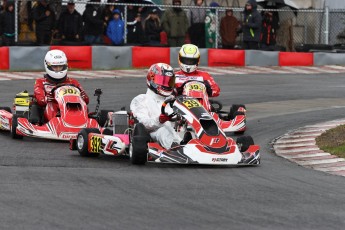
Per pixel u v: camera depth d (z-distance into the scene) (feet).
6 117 95.50
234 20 169.89
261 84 145.48
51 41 157.69
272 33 174.50
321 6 190.49
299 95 133.69
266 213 54.24
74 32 157.69
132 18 163.63
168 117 76.02
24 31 159.33
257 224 51.01
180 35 164.45
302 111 116.06
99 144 77.51
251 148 75.05
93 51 156.56
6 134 96.32
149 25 163.84
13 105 110.83
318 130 97.30
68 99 90.79
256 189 62.75
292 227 50.44
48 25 156.66
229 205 56.54
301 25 184.85
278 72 162.20
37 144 88.22
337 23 181.88
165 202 57.00
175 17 163.63
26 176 66.39
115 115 80.48
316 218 53.01
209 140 72.79
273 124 104.47
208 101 95.71
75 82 96.63
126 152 76.89
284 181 66.85
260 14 169.27
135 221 51.06
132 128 78.48
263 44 174.09
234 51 166.61
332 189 63.62
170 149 72.84
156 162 74.02
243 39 170.09
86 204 55.77
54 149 84.53
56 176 66.74
